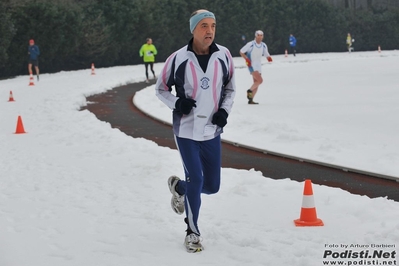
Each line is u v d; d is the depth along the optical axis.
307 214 6.33
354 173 9.18
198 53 5.56
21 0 35.25
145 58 29.72
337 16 63.09
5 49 33.50
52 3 37.25
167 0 47.59
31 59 29.62
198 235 5.56
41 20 36.41
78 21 39.03
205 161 5.76
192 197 5.54
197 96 5.52
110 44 42.97
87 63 42.28
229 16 53.12
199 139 5.57
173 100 5.55
